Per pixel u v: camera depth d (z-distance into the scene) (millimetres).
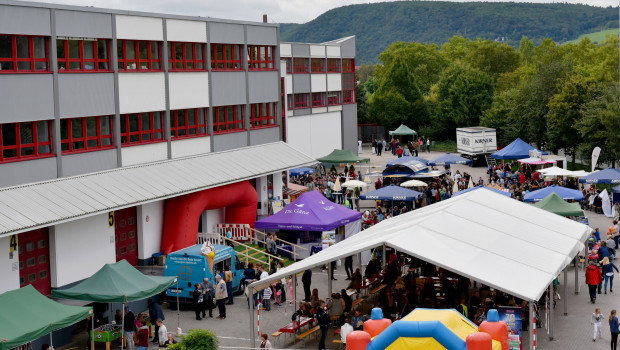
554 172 56375
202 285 29969
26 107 28375
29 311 22453
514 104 88938
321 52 79375
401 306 28438
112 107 33031
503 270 24797
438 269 35562
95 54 32219
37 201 27359
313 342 26922
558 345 26062
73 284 29344
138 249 34125
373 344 18031
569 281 36062
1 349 20641
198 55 39688
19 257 27109
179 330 26547
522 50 178000
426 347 17719
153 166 35438
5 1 27406
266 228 39312
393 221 33344
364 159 64688
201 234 37156
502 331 18781
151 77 35688
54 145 29750
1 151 27406
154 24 35875
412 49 147000
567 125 74688
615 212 52156
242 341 26719
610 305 31547
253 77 44281
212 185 36406
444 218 29500
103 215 30984
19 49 28359
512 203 34750
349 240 29812
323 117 80500
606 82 78812
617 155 65250
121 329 26250
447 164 64438
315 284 35625
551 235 30656
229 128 42469
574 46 121812
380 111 112375
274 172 42156
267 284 25172
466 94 107812
